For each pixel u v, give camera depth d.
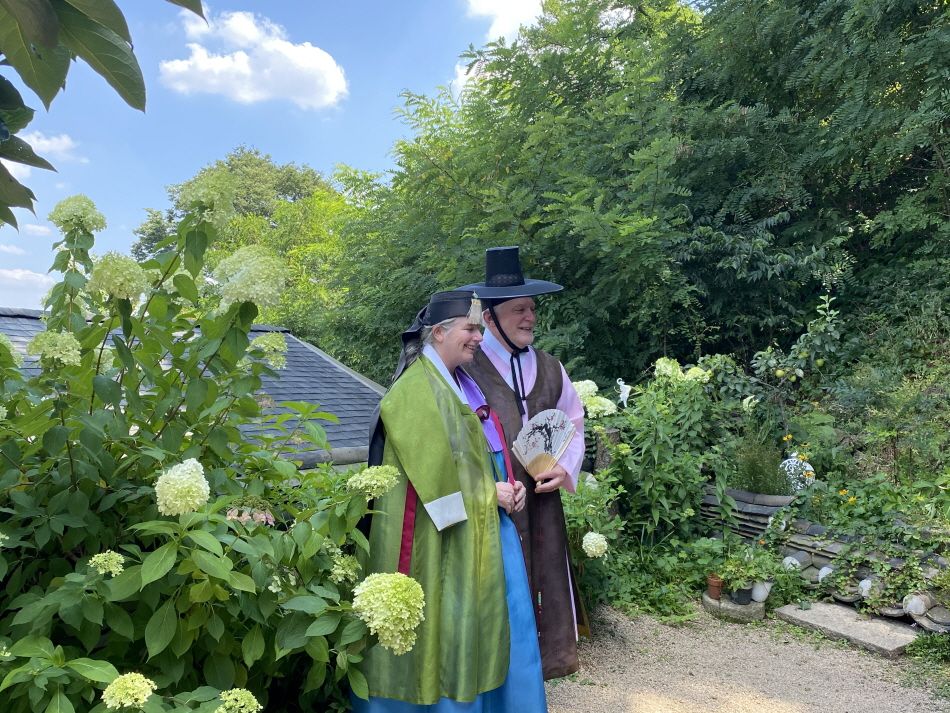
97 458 1.82
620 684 3.70
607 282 7.97
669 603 4.73
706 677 3.78
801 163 8.49
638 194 8.12
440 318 2.51
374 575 1.92
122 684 1.46
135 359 1.97
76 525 1.81
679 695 3.58
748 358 8.57
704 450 6.02
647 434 5.49
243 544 1.81
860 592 4.58
